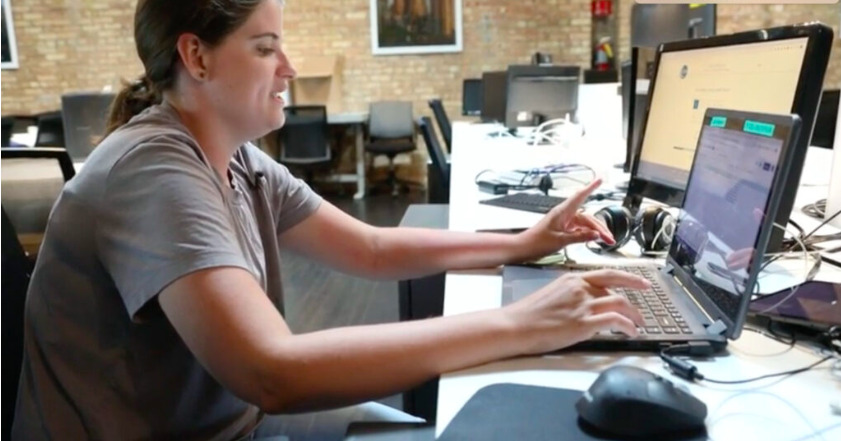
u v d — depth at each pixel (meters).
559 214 1.20
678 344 0.79
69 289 0.90
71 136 3.83
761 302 0.90
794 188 1.03
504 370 0.77
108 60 6.73
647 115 1.57
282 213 1.24
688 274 0.98
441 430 0.65
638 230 1.28
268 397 0.74
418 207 2.73
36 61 6.73
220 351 0.75
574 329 0.79
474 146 3.37
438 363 0.76
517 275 1.10
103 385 0.92
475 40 6.71
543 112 4.11
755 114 0.86
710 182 0.98
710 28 3.18
